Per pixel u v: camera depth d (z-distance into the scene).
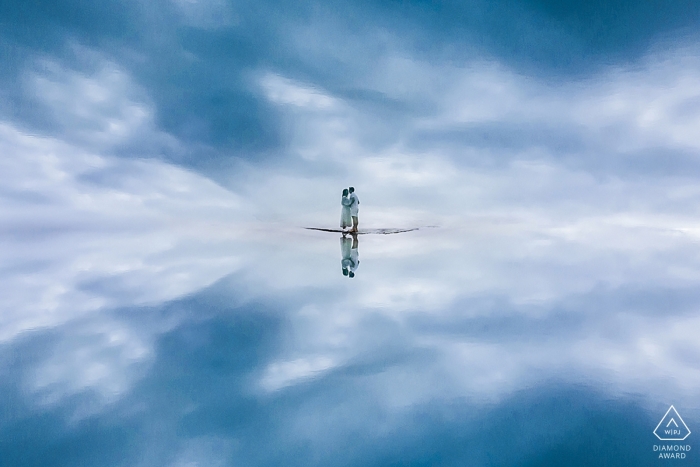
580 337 4.87
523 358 4.30
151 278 7.87
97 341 4.62
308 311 5.78
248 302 6.21
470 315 5.67
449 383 3.80
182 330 4.99
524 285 7.44
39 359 4.12
